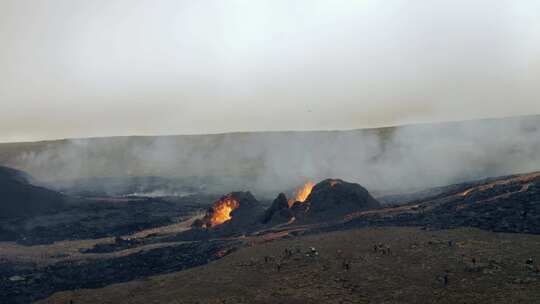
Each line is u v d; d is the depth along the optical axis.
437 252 60.84
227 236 95.50
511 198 75.31
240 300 54.75
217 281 60.62
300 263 62.53
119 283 68.12
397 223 76.88
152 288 61.72
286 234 81.19
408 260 59.78
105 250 97.00
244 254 68.81
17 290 72.31
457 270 55.69
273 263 63.62
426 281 54.34
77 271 80.69
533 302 47.66
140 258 84.12
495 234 64.69
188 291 58.69
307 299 53.44
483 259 57.28
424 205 87.12
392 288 53.75
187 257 79.75
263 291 56.38
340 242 67.75
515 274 53.31
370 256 62.12
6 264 87.00
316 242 69.12
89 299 60.44
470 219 71.31
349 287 55.16
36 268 84.06
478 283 52.47
